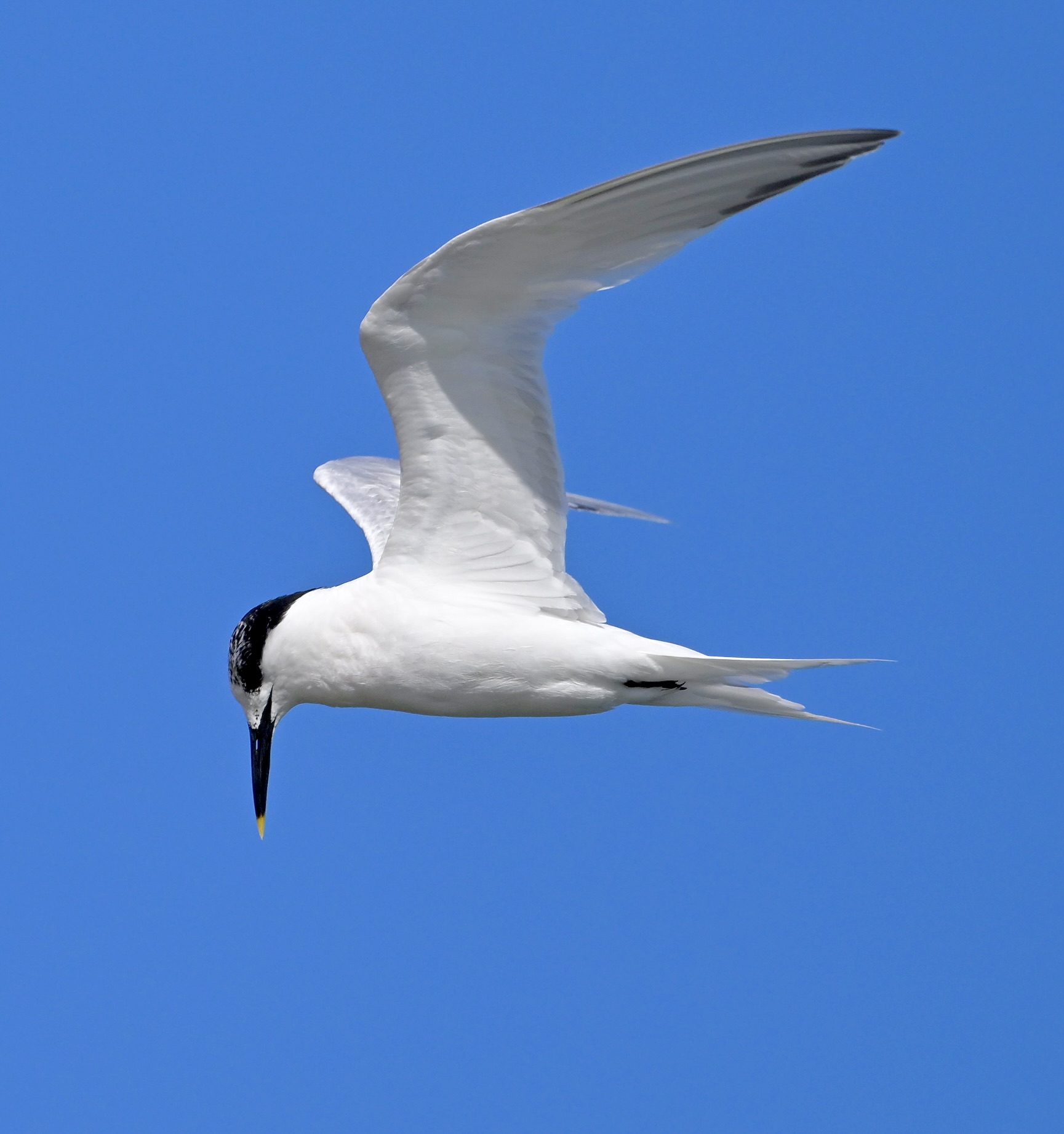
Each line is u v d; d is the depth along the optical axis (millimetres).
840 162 9062
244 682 11859
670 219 9492
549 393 10430
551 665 11039
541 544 11070
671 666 10953
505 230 9398
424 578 11141
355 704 11617
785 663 10641
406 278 9750
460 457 10750
